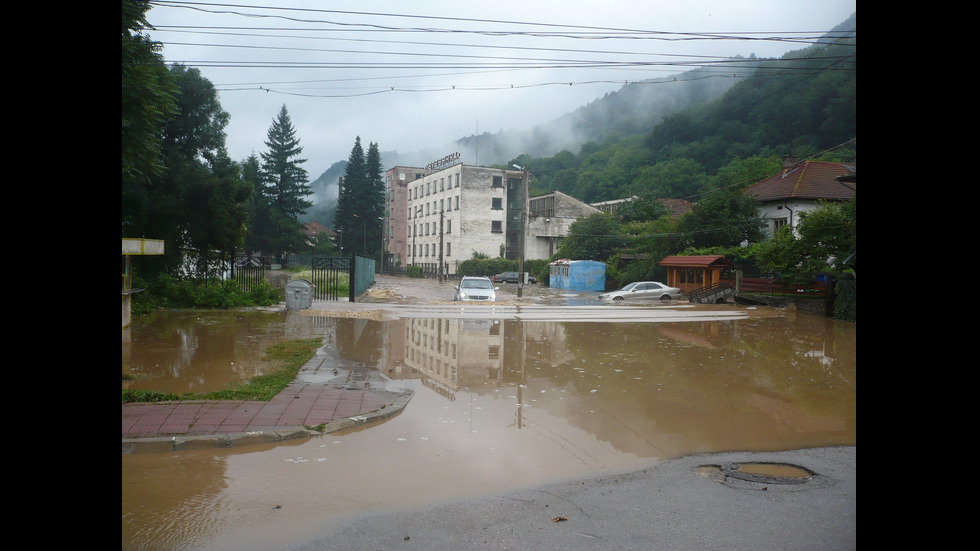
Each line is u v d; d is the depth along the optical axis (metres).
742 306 31.14
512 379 10.52
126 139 13.57
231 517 4.65
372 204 92.12
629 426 7.56
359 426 7.35
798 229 27.86
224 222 27.41
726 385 10.20
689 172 71.25
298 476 5.60
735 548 4.20
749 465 6.12
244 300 23.83
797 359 13.20
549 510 4.88
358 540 4.29
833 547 4.21
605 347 14.77
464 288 30.38
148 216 25.56
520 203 79.06
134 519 4.58
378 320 20.20
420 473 5.74
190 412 7.38
